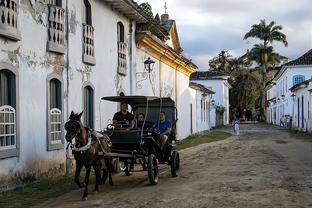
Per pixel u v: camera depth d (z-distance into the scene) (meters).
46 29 13.73
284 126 56.78
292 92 50.97
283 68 56.12
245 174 14.37
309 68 54.34
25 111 12.51
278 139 33.19
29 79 12.73
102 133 12.12
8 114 11.77
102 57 18.00
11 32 11.58
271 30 74.75
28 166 12.60
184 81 34.53
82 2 16.36
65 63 14.84
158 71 26.77
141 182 13.21
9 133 11.80
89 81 16.73
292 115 52.59
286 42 74.75
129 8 19.47
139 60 22.80
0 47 11.33
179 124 32.50
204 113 45.47
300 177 13.59
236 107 81.69
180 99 33.03
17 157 12.08
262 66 76.50
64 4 14.77
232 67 91.19
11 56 11.84
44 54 13.57
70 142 10.31
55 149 14.12
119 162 14.06
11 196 11.01
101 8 17.92
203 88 42.62
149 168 12.48
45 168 13.54
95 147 10.95
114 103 19.33
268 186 11.98
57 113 14.35
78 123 10.52
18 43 12.16
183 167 16.75
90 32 16.58
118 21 19.88
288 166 16.36
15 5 11.81
